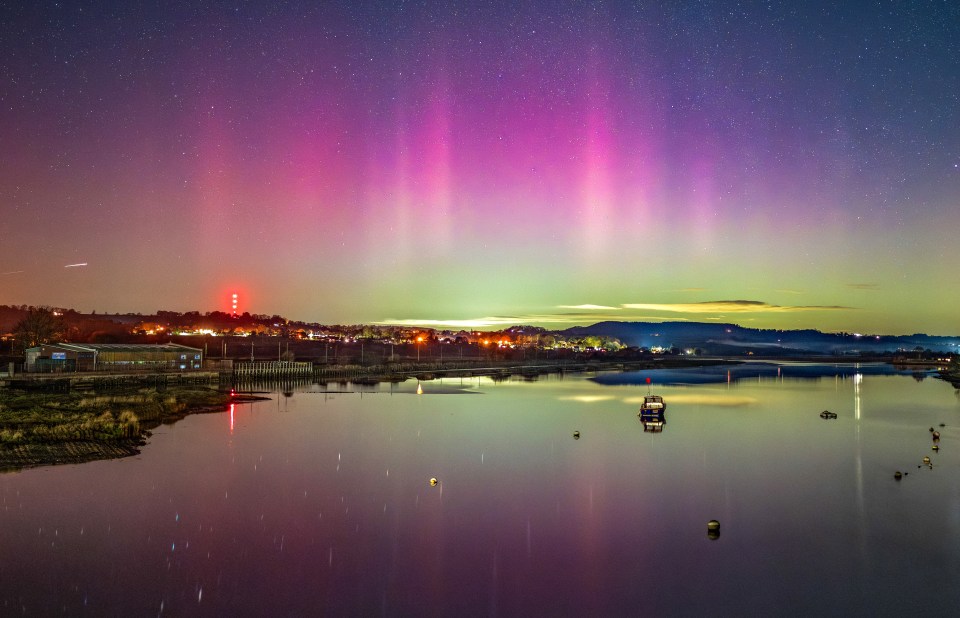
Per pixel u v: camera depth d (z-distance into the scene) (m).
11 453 48.00
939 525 35.94
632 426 73.50
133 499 38.41
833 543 33.12
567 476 47.00
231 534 33.09
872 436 66.25
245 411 83.75
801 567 30.03
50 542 31.16
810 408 94.44
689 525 35.81
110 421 57.78
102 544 31.14
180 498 38.97
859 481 45.84
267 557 30.27
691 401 106.00
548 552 31.62
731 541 33.38
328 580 27.95
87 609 24.73
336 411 86.44
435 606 25.81
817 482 45.53
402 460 52.09
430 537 33.44
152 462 48.31
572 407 95.00
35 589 26.20
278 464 49.50
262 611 25.02
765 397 114.19
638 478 46.53
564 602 26.39
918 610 26.05
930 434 67.56
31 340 133.88
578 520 36.50
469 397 111.06
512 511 38.09
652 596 26.95
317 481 44.34
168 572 28.25
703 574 29.22
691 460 53.12
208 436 61.53
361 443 59.84
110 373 102.88
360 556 30.69
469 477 46.38
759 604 26.44
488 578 28.47
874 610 26.02
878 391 128.75
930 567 30.16
